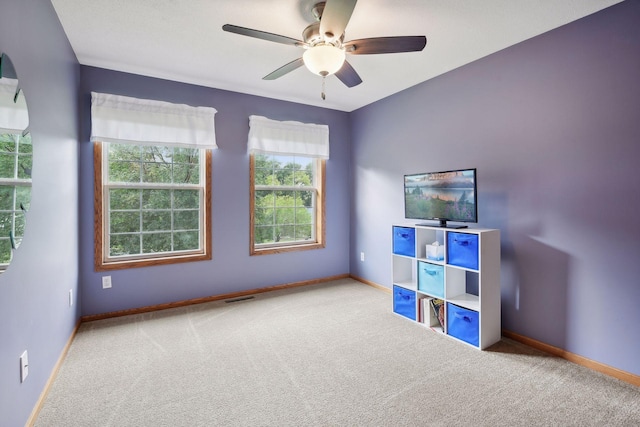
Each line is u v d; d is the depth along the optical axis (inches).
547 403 69.8
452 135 119.4
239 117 142.5
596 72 81.7
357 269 171.3
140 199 126.8
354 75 94.2
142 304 124.3
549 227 92.0
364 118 163.3
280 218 158.9
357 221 170.2
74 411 66.8
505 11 81.5
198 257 134.7
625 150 77.5
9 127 52.7
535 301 95.8
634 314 76.9
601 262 82.1
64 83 90.7
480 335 94.1
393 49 78.3
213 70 118.6
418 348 95.5
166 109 124.7
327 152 163.9
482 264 94.2
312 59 77.0
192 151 136.4
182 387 75.5
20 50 58.5
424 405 69.2
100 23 87.5
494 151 105.7
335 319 117.6
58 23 84.4
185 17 84.9
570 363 86.8
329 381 78.2
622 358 78.9
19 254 57.5
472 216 99.7
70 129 97.9
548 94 91.4
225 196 139.9
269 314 122.3
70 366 84.4
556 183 90.3
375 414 66.3
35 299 65.9
